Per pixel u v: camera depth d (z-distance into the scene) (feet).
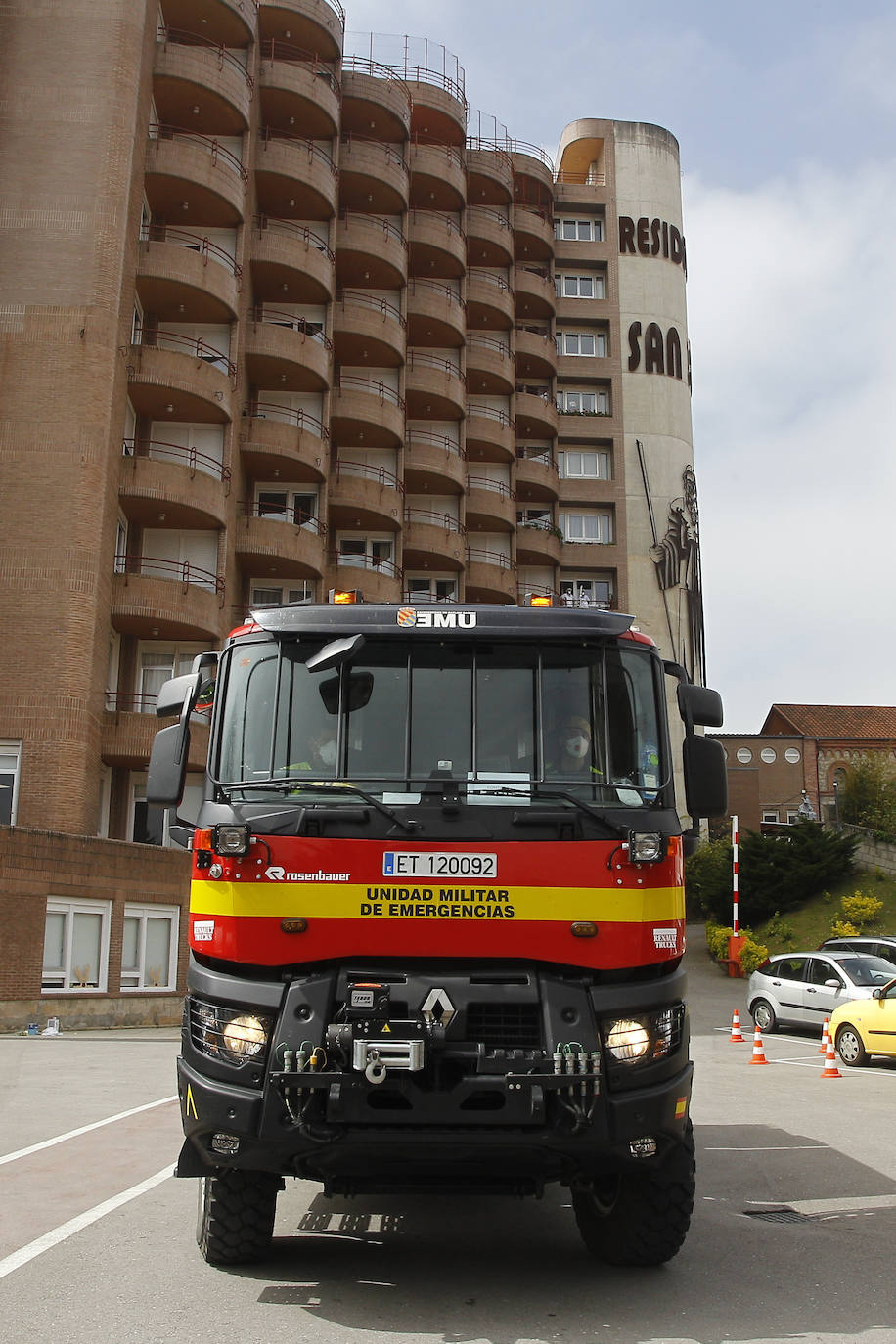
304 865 18.16
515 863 18.17
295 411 120.16
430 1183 17.62
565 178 194.49
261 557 112.06
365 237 136.46
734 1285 18.71
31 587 90.12
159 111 112.27
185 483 100.12
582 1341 15.72
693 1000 96.84
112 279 96.17
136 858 80.79
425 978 17.70
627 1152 17.43
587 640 20.29
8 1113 37.37
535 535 165.68
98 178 97.50
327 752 19.51
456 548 147.64
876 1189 26.99
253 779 19.43
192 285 103.81
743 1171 29.25
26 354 93.76
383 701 19.80
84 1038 67.77
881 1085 47.91
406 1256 20.47
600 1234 20.34
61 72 99.35
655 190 187.73
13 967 69.41
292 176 122.52
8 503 91.25
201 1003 18.40
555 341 177.78
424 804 18.57
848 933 113.19
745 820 182.70
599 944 18.03
